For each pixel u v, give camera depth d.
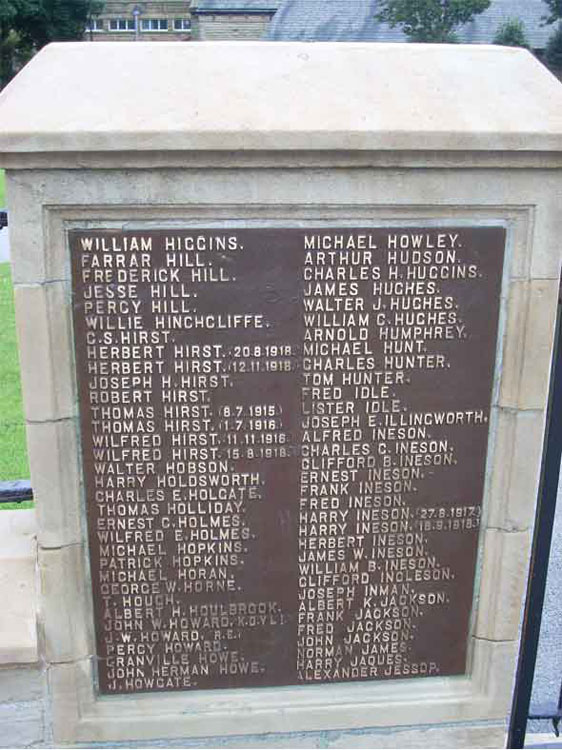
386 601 2.91
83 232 2.44
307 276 2.53
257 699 2.96
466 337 2.63
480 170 2.44
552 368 2.55
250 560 2.81
